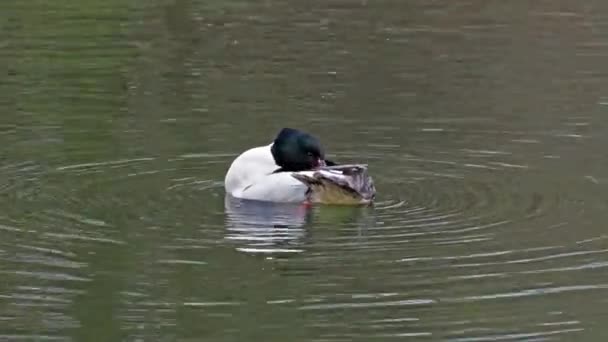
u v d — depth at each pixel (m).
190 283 12.05
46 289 11.89
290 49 21.48
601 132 17.17
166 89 19.20
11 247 12.95
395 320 11.22
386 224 13.71
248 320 11.20
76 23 23.02
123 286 11.96
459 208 14.23
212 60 20.80
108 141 16.77
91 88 19.23
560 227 13.55
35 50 21.33
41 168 15.66
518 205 14.30
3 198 14.54
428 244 13.05
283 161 14.85
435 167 15.83
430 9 24.16
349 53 21.20
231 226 13.70
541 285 11.98
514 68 20.36
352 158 16.19
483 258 12.66
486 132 17.22
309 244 13.10
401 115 17.98
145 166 15.80
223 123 17.61
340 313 11.38
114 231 13.48
